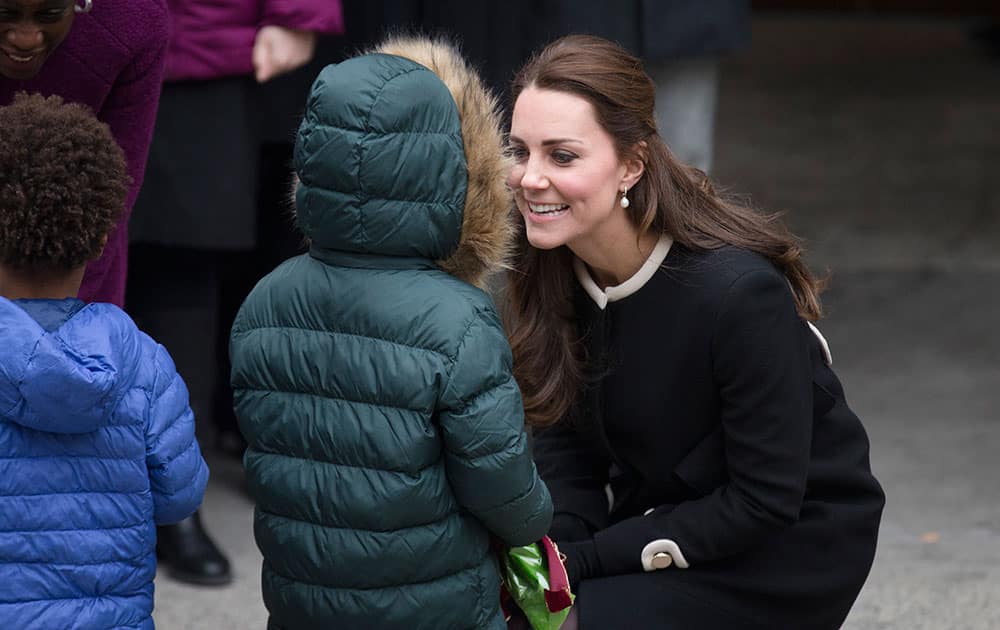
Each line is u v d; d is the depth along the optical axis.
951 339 26.66
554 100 11.02
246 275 19.77
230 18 16.66
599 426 12.18
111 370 9.66
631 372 11.85
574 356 12.20
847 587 11.99
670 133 20.58
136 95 12.74
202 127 16.89
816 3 61.19
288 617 10.63
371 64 10.23
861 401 23.53
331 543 10.27
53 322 9.84
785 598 11.80
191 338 18.02
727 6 19.58
